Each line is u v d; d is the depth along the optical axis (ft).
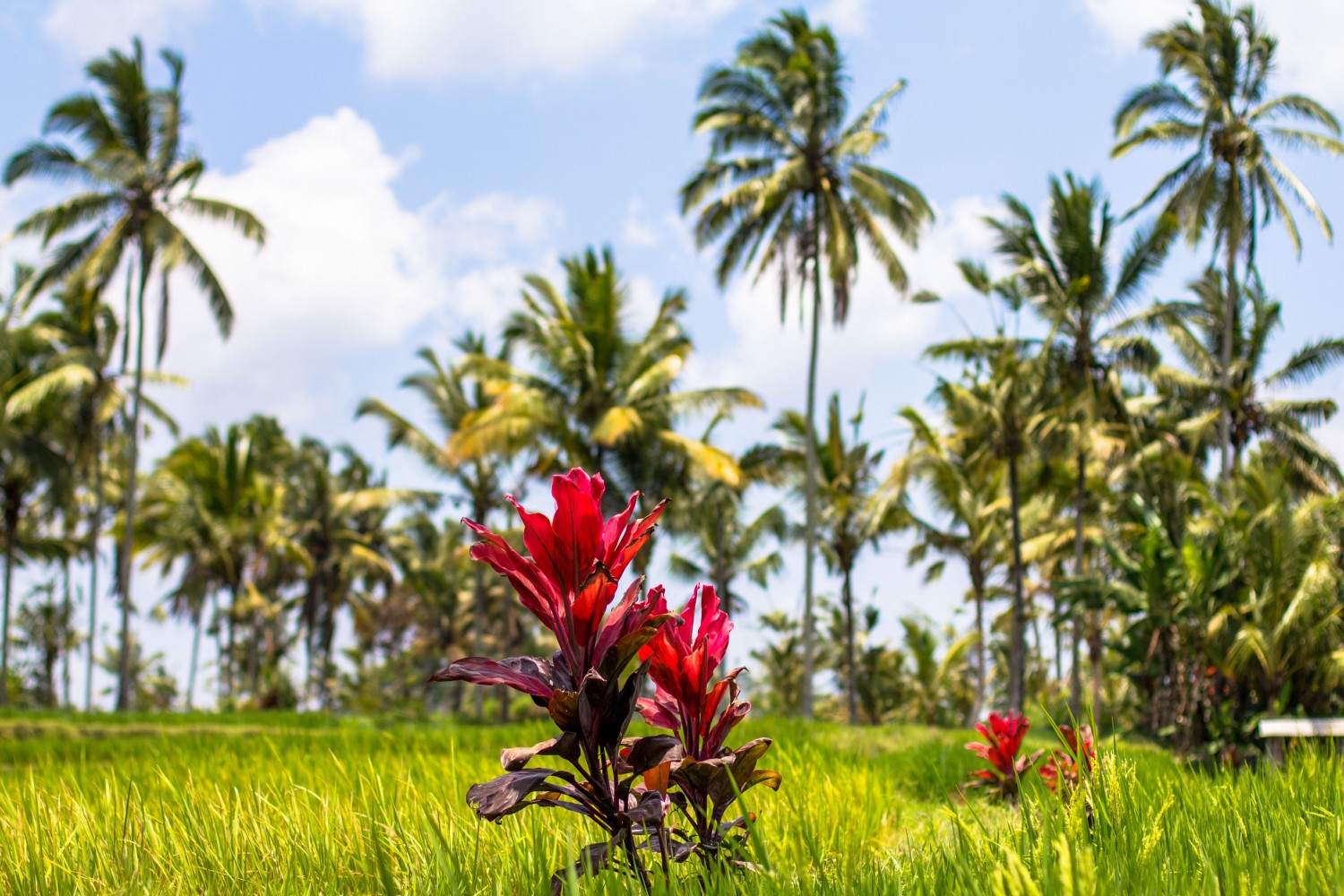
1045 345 82.33
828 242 87.97
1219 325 102.12
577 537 9.32
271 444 152.66
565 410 83.46
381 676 164.45
